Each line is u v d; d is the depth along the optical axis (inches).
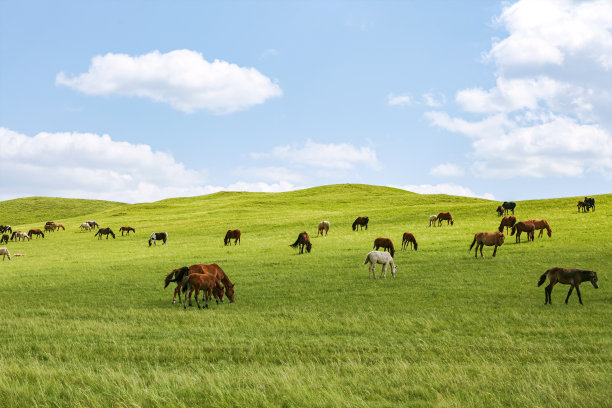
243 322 588.7
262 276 1023.6
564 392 289.4
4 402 279.7
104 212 4190.5
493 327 538.9
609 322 558.6
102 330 545.0
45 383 317.1
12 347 465.4
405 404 285.3
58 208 5826.8
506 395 294.4
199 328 551.8
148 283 990.4
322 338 495.8
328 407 268.5
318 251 1407.5
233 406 276.4
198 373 358.0
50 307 751.7
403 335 511.2
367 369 371.9
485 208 2432.3
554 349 440.5
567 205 2230.6
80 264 1364.4
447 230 1749.5
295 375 335.0
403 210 2630.4
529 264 1012.5
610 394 287.6
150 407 272.5
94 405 273.3
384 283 900.0
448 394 298.4
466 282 868.6
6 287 984.3
